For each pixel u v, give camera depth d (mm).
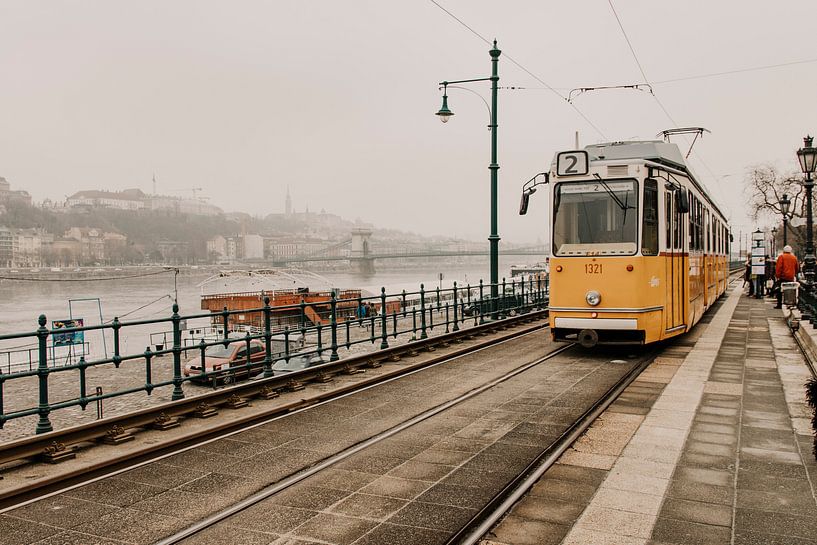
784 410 8812
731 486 6062
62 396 19875
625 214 12789
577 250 13102
